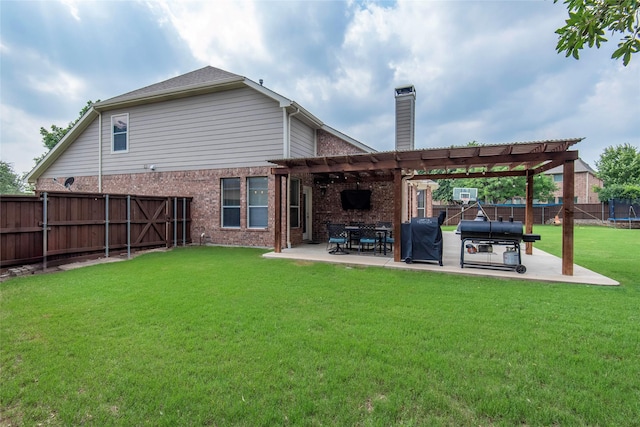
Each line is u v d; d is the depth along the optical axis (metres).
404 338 3.25
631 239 12.70
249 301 4.50
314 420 2.04
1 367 2.69
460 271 6.44
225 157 10.70
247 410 2.13
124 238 8.78
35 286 5.30
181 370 2.63
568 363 2.78
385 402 2.21
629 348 3.05
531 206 9.07
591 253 9.12
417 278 6.00
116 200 8.58
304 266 7.10
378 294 4.89
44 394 2.33
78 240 7.59
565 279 5.72
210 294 4.85
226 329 3.49
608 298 4.70
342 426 1.99
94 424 2.03
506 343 3.14
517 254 6.57
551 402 2.24
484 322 3.71
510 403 2.21
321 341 3.17
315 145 11.90
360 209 11.60
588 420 2.07
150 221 9.51
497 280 5.86
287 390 2.35
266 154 10.16
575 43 2.86
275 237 8.77
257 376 2.54
